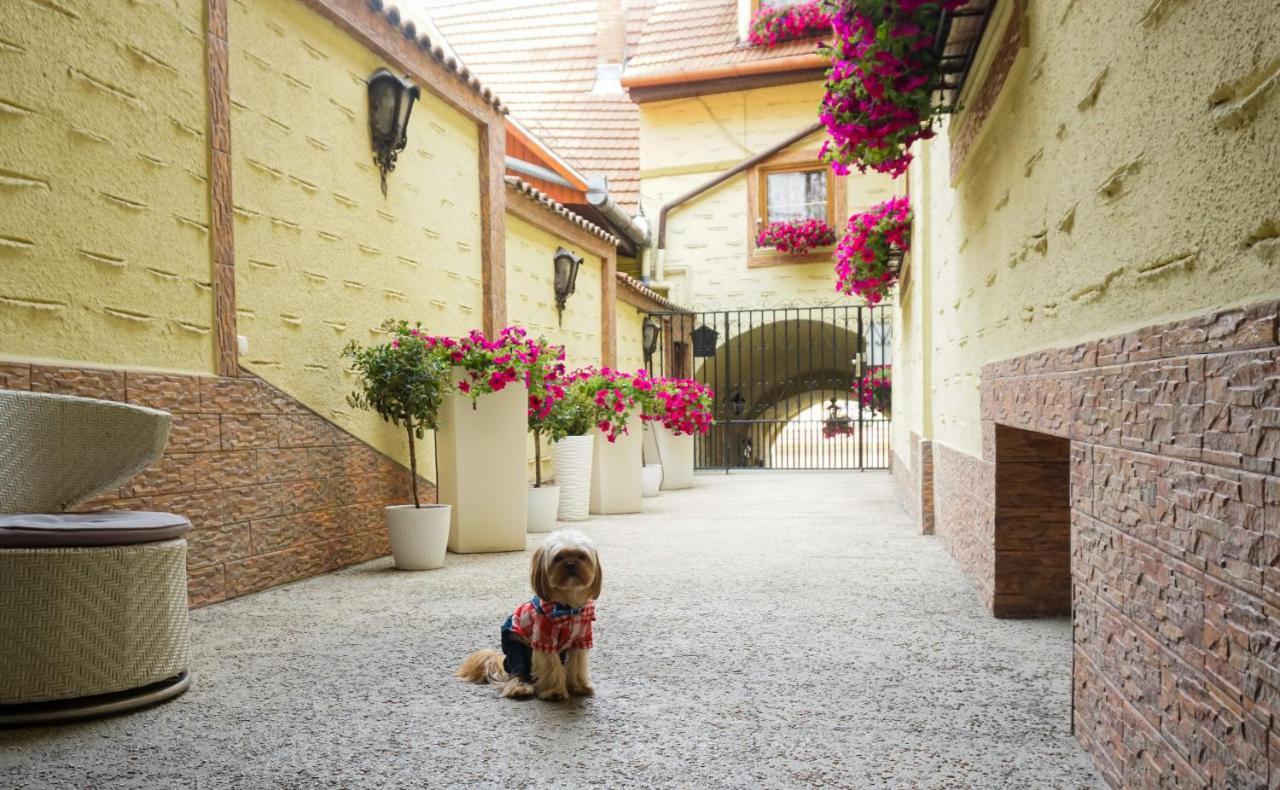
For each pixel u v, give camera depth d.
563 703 3.04
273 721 2.88
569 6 21.39
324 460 5.85
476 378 6.66
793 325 16.91
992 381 4.02
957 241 5.38
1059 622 4.20
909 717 2.86
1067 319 2.68
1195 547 1.68
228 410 4.91
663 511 9.38
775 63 16.12
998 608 4.30
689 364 17.62
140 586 3.04
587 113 19.14
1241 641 1.48
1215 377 1.57
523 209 9.59
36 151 3.78
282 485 5.39
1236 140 1.50
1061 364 2.68
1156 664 1.91
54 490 3.24
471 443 6.69
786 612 4.45
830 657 3.61
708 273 17.00
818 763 2.47
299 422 5.59
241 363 5.09
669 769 2.44
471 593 5.07
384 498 6.60
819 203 16.70
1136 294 2.04
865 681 3.27
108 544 2.97
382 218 6.70
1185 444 1.72
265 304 5.32
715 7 18.00
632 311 14.70
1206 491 1.62
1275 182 1.35
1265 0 1.37
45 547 2.87
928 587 5.07
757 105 16.81
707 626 4.16
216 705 3.05
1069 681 3.25
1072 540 2.64
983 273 4.36
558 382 7.94
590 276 12.19
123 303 4.23
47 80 3.84
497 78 20.33
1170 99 1.80
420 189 7.29
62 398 3.10
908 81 3.95
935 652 3.67
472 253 8.23
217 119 4.88
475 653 3.39
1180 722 1.77
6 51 3.66
